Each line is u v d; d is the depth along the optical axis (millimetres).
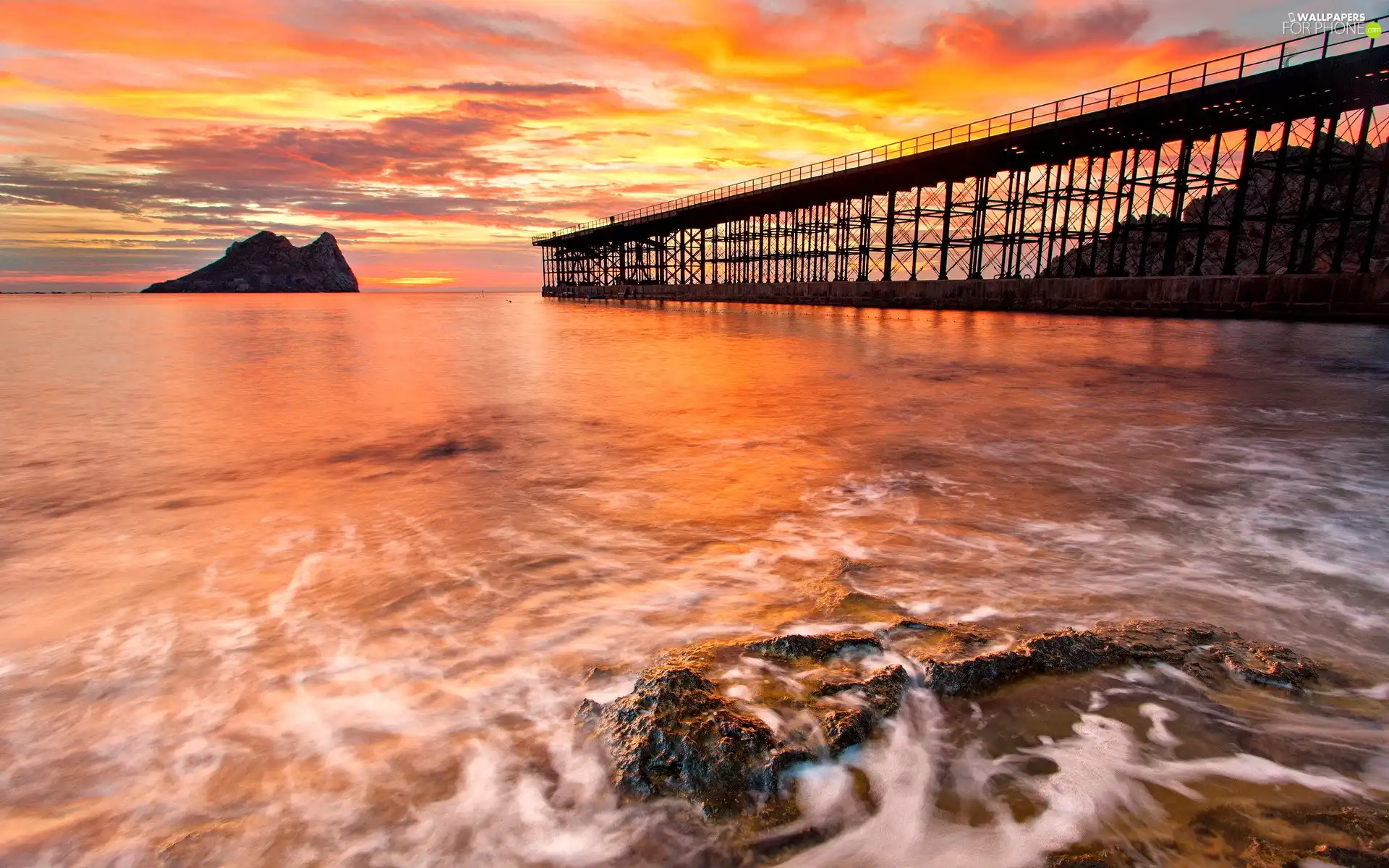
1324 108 22047
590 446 7133
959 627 2879
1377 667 2670
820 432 7750
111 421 8969
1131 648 2703
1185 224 25875
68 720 2469
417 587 3553
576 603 3320
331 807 2010
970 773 2076
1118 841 1822
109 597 3508
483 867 1802
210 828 1941
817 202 44594
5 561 4039
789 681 2479
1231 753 2162
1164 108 23141
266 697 2582
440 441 7512
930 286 35719
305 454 6910
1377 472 5707
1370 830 1823
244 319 43531
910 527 4383
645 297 71562
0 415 9422
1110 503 4867
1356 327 18969
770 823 1902
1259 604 3229
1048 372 13039
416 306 79625
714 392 11164
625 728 2219
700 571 3699
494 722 2387
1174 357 14703
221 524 4711
